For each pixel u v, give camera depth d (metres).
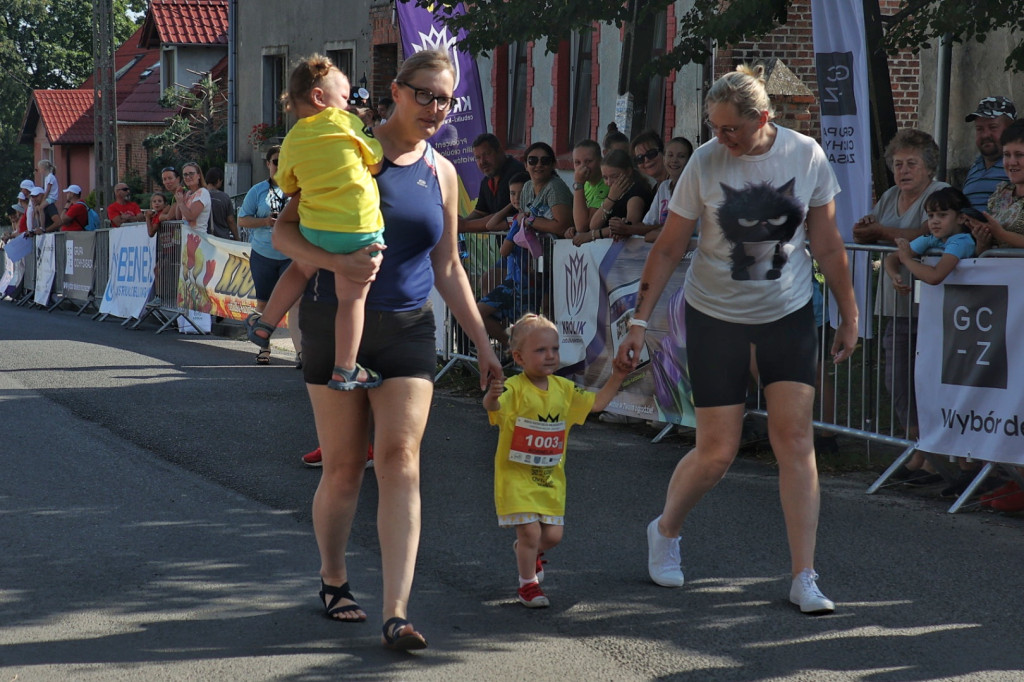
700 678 4.22
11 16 68.81
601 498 6.79
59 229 21.86
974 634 4.65
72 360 12.73
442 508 6.58
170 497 6.82
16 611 4.92
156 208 16.47
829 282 5.12
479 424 9.04
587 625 4.77
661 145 9.10
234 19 28.16
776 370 4.96
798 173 4.89
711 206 4.93
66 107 51.69
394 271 4.39
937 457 6.90
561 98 18.55
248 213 9.82
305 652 4.47
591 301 9.06
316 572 5.44
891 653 4.45
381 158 4.35
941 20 11.03
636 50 12.91
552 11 11.49
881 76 11.67
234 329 15.51
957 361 6.58
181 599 5.07
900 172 7.25
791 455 4.96
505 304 10.18
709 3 12.44
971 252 6.52
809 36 14.71
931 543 5.86
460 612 4.92
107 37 29.05
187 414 9.41
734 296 4.93
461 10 12.96
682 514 5.20
